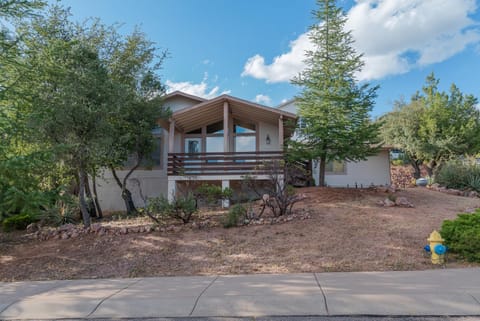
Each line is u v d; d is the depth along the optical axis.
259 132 15.35
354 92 11.39
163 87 13.20
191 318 3.74
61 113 8.40
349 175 16.84
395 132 21.09
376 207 9.41
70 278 6.01
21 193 7.19
